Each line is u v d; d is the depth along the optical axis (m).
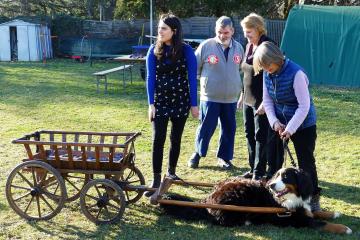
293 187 4.16
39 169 4.59
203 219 4.57
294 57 14.70
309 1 24.50
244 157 6.94
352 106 11.03
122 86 13.92
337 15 14.38
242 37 23.00
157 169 5.05
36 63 21.28
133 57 14.51
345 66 14.14
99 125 8.95
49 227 4.50
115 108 10.56
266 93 4.66
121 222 4.58
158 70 4.99
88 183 4.49
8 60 22.83
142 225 4.52
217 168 6.40
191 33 23.39
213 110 6.18
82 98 11.86
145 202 5.06
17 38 22.56
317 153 7.10
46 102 11.32
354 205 5.04
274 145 4.94
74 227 4.49
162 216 4.71
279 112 4.60
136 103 11.17
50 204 5.04
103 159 4.74
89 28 24.52
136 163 6.54
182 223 4.55
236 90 6.20
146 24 24.34
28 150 4.64
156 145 5.02
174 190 5.49
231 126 6.30
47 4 34.44
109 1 32.41
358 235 4.24
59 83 14.55
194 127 8.78
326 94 12.73
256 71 4.56
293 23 14.77
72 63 21.47
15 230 4.43
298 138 4.56
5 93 12.68
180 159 6.80
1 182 5.72
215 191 4.57
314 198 4.63
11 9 34.44
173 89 4.99
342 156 6.93
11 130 8.53
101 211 4.78
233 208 4.29
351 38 14.05
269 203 4.35
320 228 4.31
